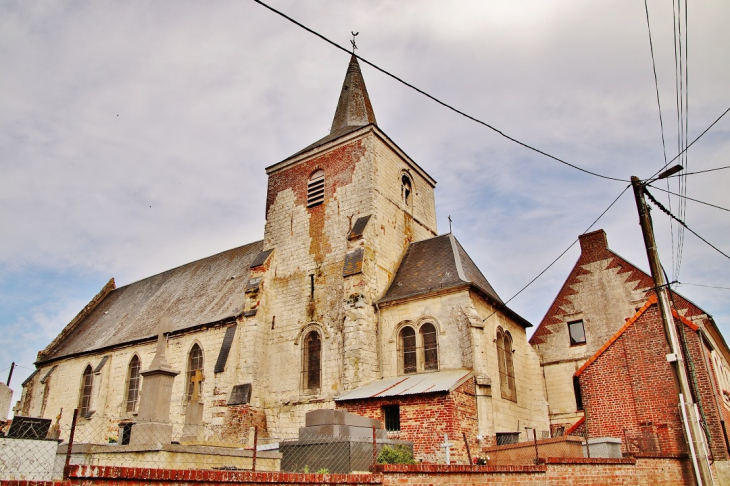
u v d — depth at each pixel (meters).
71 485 7.45
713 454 17.84
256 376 27.81
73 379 38.34
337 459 15.77
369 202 28.91
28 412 40.50
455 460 18.92
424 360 24.23
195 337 31.72
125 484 7.84
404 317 25.50
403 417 20.58
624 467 15.13
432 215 35.75
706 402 18.55
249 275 33.88
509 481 12.39
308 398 26.20
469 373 21.94
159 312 37.44
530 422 26.08
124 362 35.38
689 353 18.59
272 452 16.94
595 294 29.48
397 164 32.53
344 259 27.98
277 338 28.81
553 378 29.06
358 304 25.66
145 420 17.67
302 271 29.69
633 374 20.36
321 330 27.30
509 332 26.86
